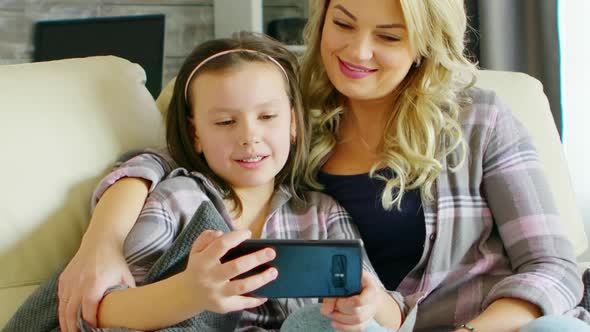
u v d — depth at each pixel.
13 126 1.28
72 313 1.06
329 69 1.35
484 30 2.24
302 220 1.34
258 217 1.33
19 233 1.24
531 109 1.59
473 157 1.34
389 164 1.33
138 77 1.45
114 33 2.20
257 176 1.27
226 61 1.26
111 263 1.09
